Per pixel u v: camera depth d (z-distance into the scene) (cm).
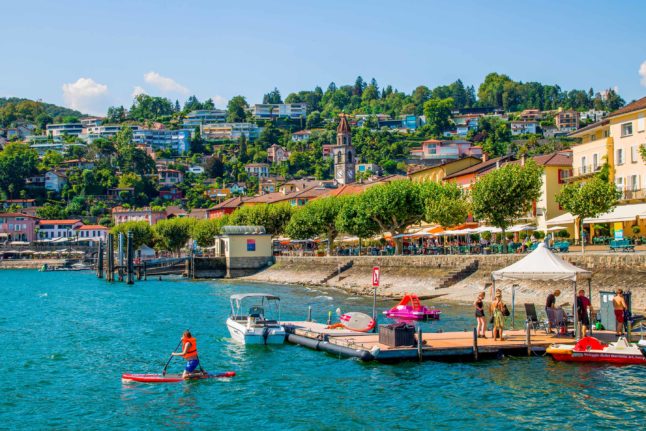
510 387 3722
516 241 10481
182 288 11600
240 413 3456
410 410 3403
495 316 4588
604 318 4722
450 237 12081
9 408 3641
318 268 12225
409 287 9044
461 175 13050
